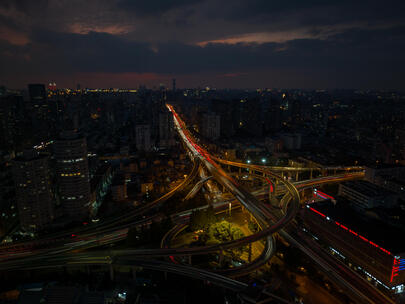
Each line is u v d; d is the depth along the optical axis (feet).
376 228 643.04
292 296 541.34
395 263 533.96
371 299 534.78
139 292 542.57
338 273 600.39
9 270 606.96
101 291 558.15
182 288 545.03
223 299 541.75
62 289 515.91
